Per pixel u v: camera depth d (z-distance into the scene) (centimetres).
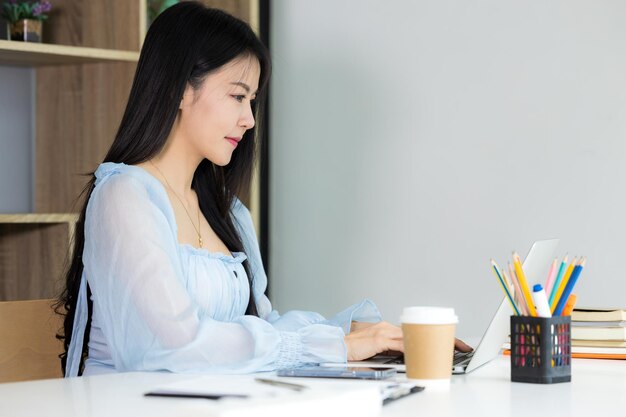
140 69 197
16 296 335
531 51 312
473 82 325
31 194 358
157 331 165
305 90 369
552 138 307
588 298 299
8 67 354
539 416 116
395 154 344
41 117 355
